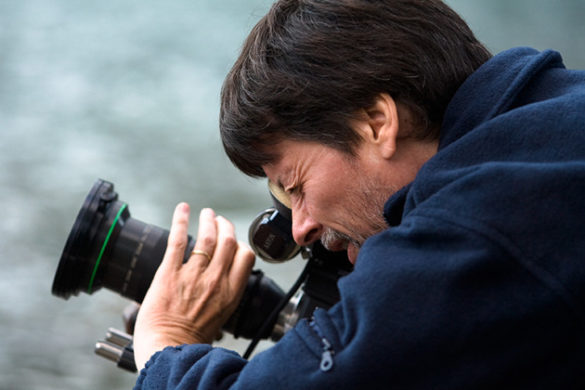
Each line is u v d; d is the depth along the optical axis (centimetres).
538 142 355
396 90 395
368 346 337
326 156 410
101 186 616
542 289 327
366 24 399
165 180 1852
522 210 334
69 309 1384
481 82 391
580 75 391
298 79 402
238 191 1797
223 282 568
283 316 615
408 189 394
